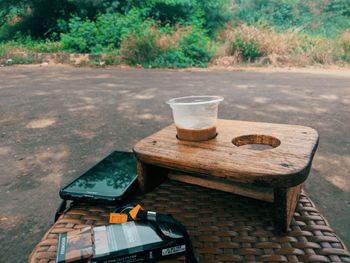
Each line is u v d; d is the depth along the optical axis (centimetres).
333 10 1532
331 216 226
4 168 303
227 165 114
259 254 106
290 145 128
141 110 484
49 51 1138
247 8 1503
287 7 1512
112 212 128
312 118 437
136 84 695
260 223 121
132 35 1045
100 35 1131
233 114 457
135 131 393
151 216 111
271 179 107
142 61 1015
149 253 100
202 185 145
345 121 422
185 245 103
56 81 742
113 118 448
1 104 530
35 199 249
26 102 543
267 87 657
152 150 133
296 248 108
